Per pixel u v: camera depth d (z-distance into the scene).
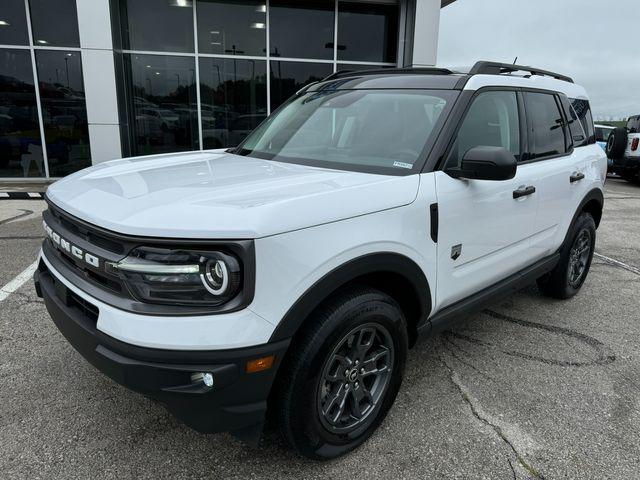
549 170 3.52
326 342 2.05
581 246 4.35
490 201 2.85
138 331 1.76
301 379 2.02
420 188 2.40
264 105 11.29
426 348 3.46
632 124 13.94
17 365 3.02
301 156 2.96
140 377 1.79
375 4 11.19
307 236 1.91
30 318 3.66
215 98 11.05
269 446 2.40
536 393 2.92
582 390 2.96
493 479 2.22
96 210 1.98
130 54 10.52
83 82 10.39
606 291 4.76
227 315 1.77
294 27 11.01
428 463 2.32
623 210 9.60
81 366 3.03
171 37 10.62
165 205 1.91
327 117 3.18
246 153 3.32
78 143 10.72
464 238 2.71
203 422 1.91
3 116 10.30
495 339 3.63
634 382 3.07
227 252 1.76
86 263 1.98
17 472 2.17
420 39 10.91
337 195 2.08
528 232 3.37
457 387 2.96
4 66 10.12
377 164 2.63
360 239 2.08
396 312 2.37
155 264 1.75
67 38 10.17
